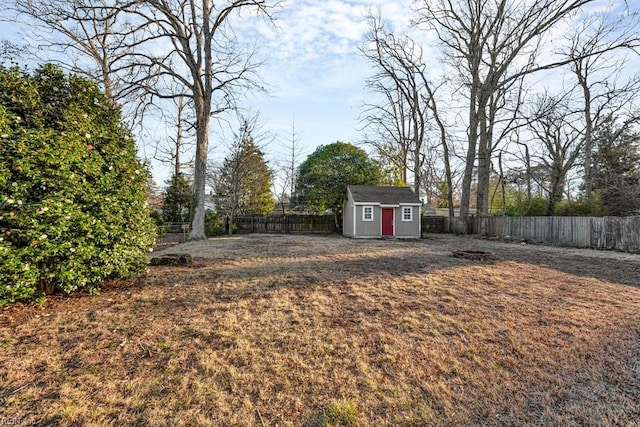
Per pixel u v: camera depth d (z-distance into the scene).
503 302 4.62
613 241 11.44
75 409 2.12
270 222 22.27
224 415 2.10
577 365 2.80
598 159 17.20
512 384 2.50
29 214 3.51
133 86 12.44
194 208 14.44
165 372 2.60
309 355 2.93
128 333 3.37
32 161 3.56
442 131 21.81
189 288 5.26
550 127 18.41
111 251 4.64
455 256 9.33
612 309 4.30
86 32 12.28
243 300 4.62
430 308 4.32
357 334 3.42
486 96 18.03
